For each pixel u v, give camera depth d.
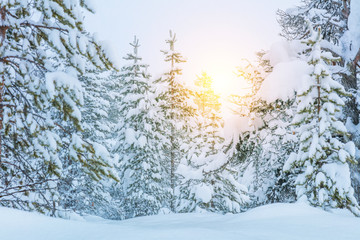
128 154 19.50
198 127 18.25
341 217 5.95
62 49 6.46
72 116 6.65
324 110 8.29
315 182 8.03
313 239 4.34
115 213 20.25
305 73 8.69
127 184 19.30
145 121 19.09
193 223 7.38
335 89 8.25
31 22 6.55
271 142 11.38
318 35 8.41
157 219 9.48
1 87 6.54
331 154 8.32
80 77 18.75
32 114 6.58
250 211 6.91
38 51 6.83
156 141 19.38
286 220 5.74
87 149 6.85
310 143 8.38
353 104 9.77
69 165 15.34
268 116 10.10
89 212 21.50
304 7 11.68
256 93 9.77
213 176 14.69
